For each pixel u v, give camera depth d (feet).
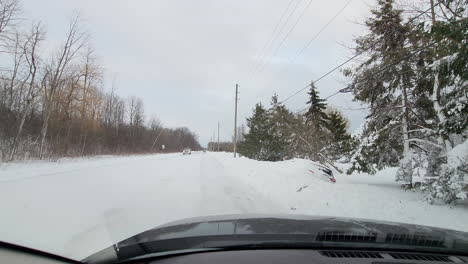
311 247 6.44
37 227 14.76
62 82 80.18
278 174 38.37
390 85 32.81
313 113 92.17
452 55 20.71
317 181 34.27
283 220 8.93
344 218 10.03
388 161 35.94
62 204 20.71
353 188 31.78
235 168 58.03
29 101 65.26
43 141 68.95
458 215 20.68
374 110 36.09
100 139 107.86
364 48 34.27
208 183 36.47
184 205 22.50
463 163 22.41
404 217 20.72
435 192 23.73
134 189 29.86
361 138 37.04
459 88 22.90
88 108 94.89
